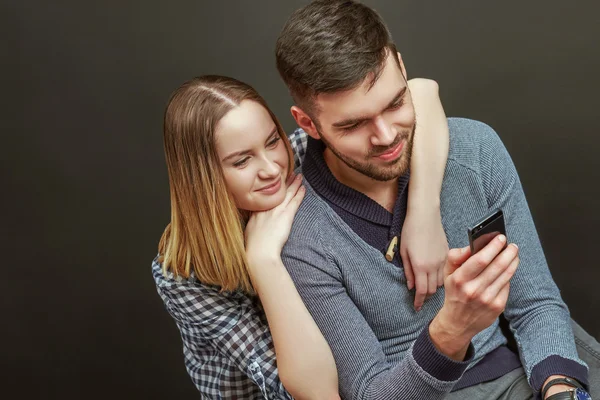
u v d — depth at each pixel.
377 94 1.21
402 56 2.59
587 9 2.48
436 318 1.17
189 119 1.34
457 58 2.56
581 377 1.30
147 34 2.69
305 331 1.32
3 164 2.65
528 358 1.36
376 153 1.26
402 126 1.25
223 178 1.35
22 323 2.50
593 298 2.23
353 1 1.24
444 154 1.38
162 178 2.61
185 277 1.45
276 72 2.63
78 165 2.64
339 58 1.19
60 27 2.70
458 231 1.40
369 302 1.37
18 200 2.62
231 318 1.44
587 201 2.32
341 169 1.37
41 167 2.64
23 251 2.59
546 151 2.39
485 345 1.43
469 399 1.39
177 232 1.44
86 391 2.38
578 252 2.29
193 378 1.59
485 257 1.06
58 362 2.43
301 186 1.41
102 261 2.55
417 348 1.20
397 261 1.37
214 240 1.38
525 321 1.40
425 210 1.34
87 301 2.52
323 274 1.35
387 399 1.24
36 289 2.54
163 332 2.45
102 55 2.68
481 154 1.40
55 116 2.66
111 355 2.43
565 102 2.43
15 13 2.70
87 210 2.60
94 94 2.66
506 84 2.49
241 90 1.35
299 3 2.65
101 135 2.64
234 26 2.67
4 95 2.67
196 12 2.68
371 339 1.34
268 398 1.41
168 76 2.66
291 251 1.36
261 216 1.39
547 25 2.51
